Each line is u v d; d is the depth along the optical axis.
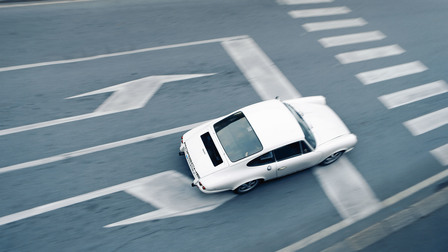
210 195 7.00
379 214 7.17
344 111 9.31
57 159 7.20
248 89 9.45
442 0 15.38
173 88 9.11
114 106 8.40
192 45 10.55
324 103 8.31
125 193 6.84
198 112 8.64
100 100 8.48
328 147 7.11
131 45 10.16
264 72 10.07
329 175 7.71
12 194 6.54
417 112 9.52
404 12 14.04
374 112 9.39
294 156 6.76
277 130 6.65
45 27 10.19
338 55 11.13
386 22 13.23
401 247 6.76
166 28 11.02
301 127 6.91
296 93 9.60
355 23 12.91
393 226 7.02
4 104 8.01
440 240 6.96
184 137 6.99
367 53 11.43
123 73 9.27
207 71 9.77
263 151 6.39
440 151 8.56
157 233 6.36
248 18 12.16
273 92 9.50
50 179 6.87
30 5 10.80
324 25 12.49
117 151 7.53
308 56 10.91
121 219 6.45
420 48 12.00
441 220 7.25
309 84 9.95
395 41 12.22
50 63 9.16
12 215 6.26
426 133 8.98
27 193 6.60
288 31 11.87
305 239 6.62
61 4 11.10
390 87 10.22
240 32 11.45
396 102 9.75
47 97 8.32
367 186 7.64
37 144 7.39
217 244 6.36
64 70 9.04
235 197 7.04
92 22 10.69
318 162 7.29
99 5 11.38
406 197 7.52
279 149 6.53
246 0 13.06
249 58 10.46
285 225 6.78
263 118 6.80
